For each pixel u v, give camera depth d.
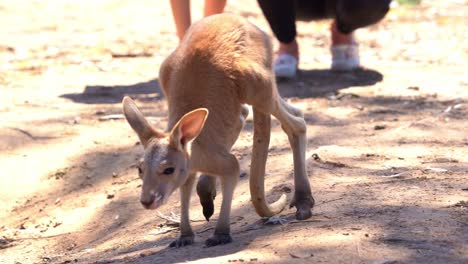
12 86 15.35
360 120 12.69
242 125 8.44
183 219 8.12
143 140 7.64
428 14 23.16
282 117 8.38
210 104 7.95
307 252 7.17
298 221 8.23
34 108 13.84
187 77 8.06
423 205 8.23
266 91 8.02
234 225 8.58
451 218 7.80
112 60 17.58
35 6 23.00
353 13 13.55
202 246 7.93
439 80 15.20
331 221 8.02
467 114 12.61
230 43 8.09
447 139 11.30
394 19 22.56
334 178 9.59
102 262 8.09
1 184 11.43
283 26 14.37
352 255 7.02
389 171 9.81
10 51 18.34
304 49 18.73
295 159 8.51
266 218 8.45
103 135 12.62
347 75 15.74
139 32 20.09
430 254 6.97
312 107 13.56
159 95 14.68
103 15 22.22
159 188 7.41
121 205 10.42
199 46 8.12
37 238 10.09
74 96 14.67
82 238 9.88
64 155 12.02
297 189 8.40
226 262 7.07
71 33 20.23
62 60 17.50
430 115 12.77
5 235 10.25
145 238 8.94
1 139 12.38
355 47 15.94
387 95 14.21
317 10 14.66
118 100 14.41
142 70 16.67
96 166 11.72
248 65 7.96
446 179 9.23
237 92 8.03
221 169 7.87
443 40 19.53
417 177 9.39
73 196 11.09
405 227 7.63
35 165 11.81
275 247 7.40
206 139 7.83
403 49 18.50
